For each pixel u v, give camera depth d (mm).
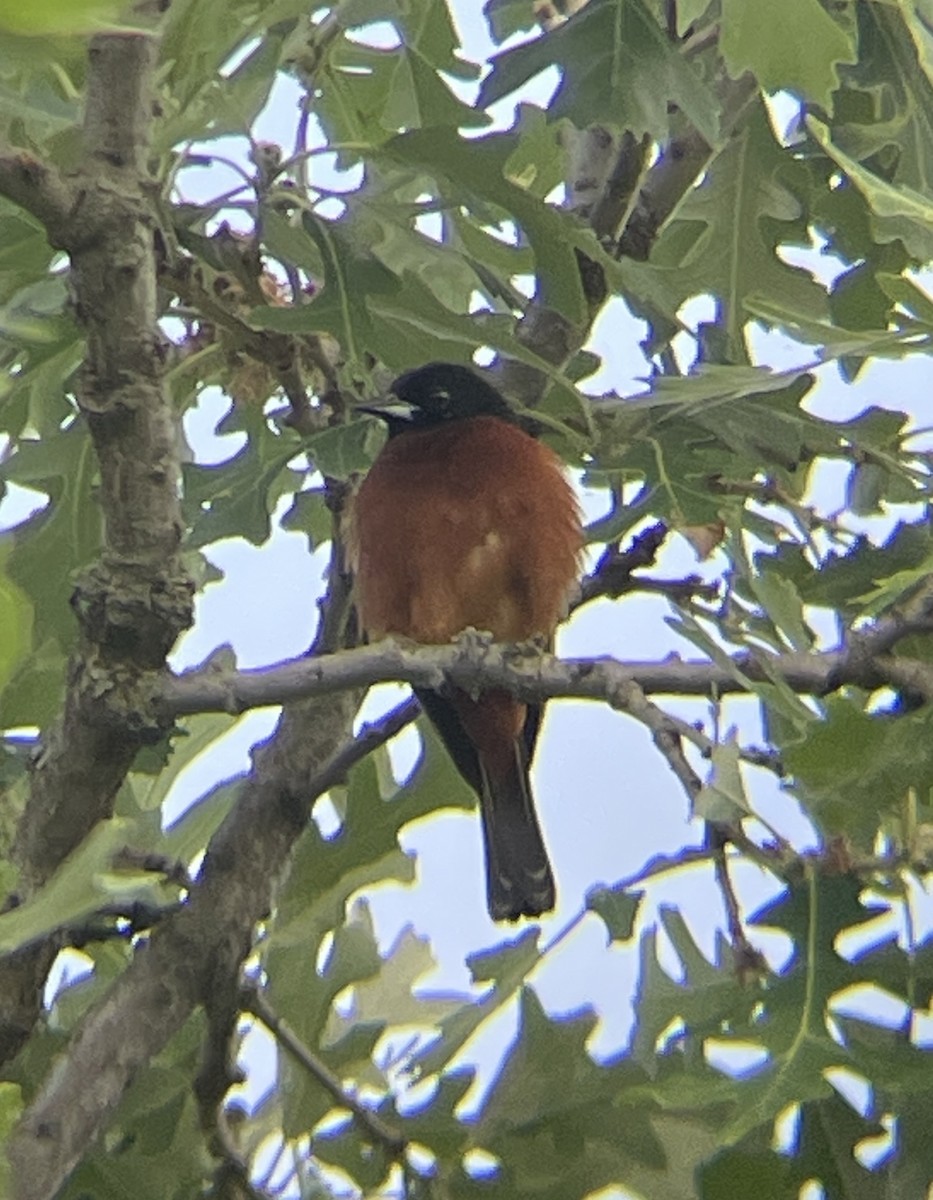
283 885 9875
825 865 8000
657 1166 9219
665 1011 9141
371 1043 9977
